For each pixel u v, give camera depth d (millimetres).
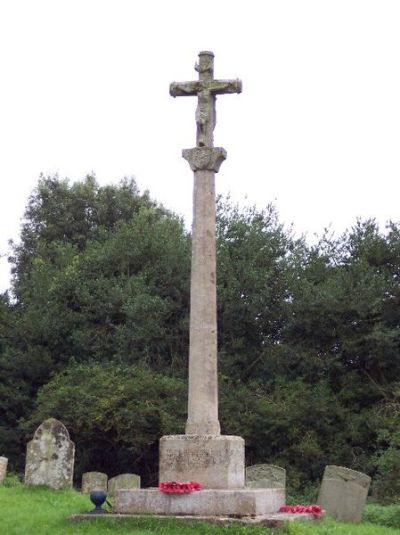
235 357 37906
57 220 55750
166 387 35094
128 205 56125
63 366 40594
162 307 38688
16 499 19250
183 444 16141
